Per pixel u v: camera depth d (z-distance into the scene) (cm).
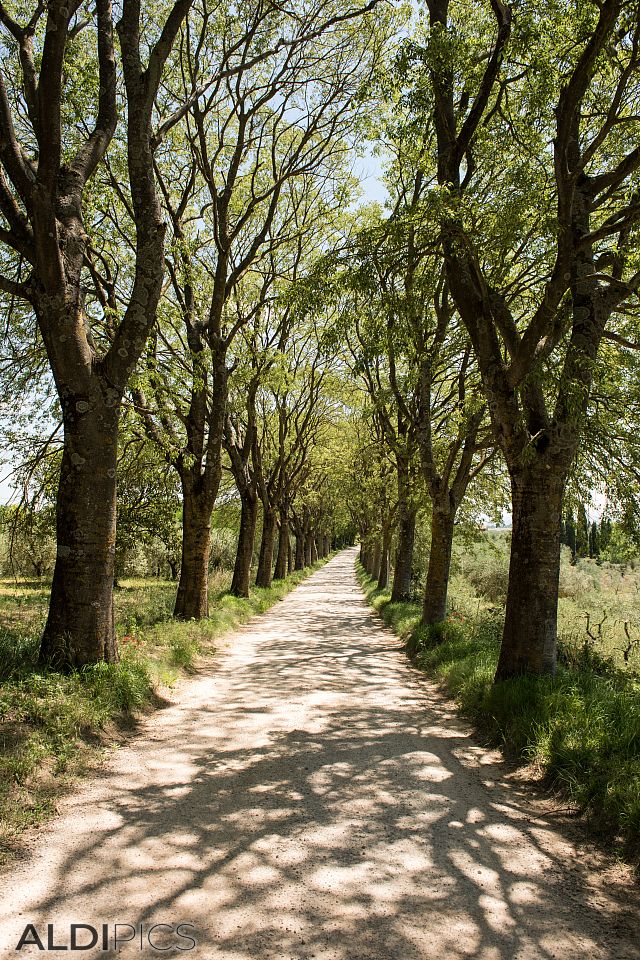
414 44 689
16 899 318
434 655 1036
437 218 650
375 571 3344
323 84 1277
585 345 711
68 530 706
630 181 797
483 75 715
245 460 2097
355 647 1305
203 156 1263
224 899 325
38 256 665
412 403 1560
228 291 1354
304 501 4206
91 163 746
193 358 1223
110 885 335
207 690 849
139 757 555
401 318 704
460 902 330
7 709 534
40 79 598
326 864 367
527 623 723
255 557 4128
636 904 334
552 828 428
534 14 636
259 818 432
